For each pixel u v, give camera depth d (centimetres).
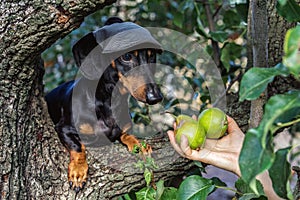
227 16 107
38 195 67
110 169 71
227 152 61
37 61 68
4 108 63
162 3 156
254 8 67
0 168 62
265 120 35
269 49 79
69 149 72
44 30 60
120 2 156
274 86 79
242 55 121
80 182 69
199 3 111
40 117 71
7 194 62
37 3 59
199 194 56
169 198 66
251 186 37
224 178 108
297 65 33
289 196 40
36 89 72
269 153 36
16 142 64
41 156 69
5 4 60
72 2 58
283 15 44
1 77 62
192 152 59
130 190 72
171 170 74
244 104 83
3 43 60
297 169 56
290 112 41
